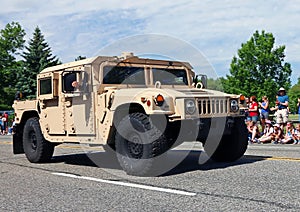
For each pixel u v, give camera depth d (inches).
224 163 320.5
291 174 262.2
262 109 578.2
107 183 254.5
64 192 233.6
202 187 231.9
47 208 199.8
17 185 261.1
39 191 239.6
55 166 342.0
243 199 201.2
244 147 318.7
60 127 333.4
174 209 188.4
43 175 296.4
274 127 525.0
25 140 375.2
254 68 1955.0
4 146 584.1
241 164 311.7
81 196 222.1
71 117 321.1
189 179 256.8
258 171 277.0
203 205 193.2
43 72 350.9
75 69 317.1
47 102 347.3
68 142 327.3
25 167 342.3
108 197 217.2
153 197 213.2
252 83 1947.6
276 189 220.4
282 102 525.0
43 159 363.6
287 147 453.7
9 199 222.1
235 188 226.1
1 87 2608.3
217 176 263.7
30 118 378.0
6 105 2568.9
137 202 204.2
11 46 2780.5
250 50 1964.8
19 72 2142.0
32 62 2097.7
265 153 385.7
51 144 362.6
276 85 1926.7
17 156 432.8
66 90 326.6
